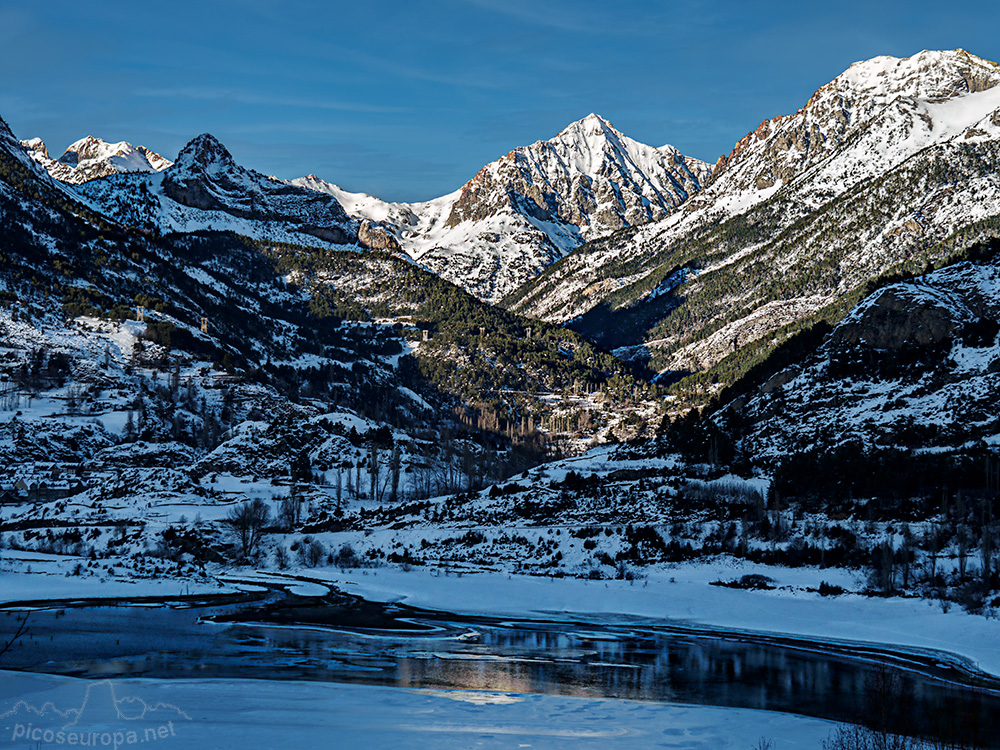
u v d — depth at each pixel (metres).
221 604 103.94
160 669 66.06
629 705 58.69
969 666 75.62
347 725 50.25
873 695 64.00
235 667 67.44
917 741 51.81
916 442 160.50
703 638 88.88
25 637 78.50
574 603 108.62
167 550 149.50
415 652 77.19
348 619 95.94
